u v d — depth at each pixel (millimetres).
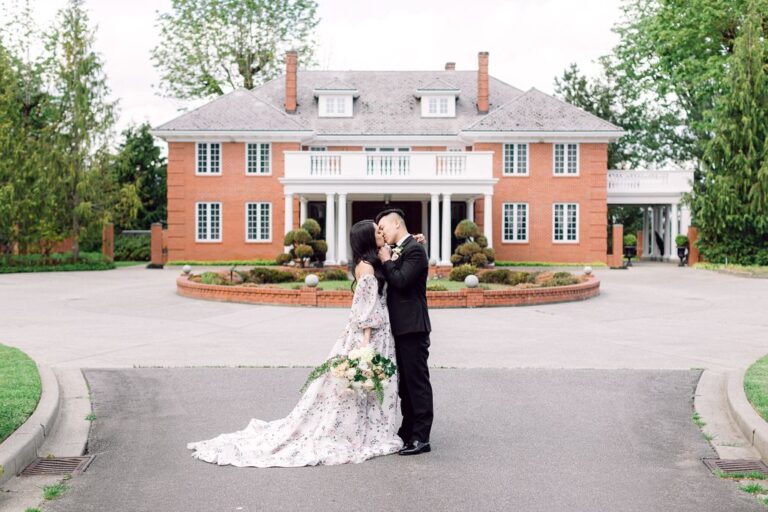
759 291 25109
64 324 16516
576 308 20219
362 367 6461
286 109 42219
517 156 39719
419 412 6922
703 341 14070
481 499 5715
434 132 40812
